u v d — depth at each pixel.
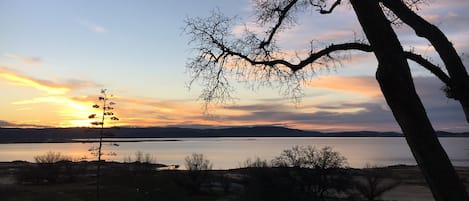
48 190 53.44
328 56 7.62
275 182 36.88
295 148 57.81
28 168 80.44
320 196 38.81
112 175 59.94
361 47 6.12
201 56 8.30
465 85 5.55
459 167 92.00
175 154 197.62
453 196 4.45
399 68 4.63
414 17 5.77
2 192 49.94
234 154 190.75
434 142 4.52
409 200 48.66
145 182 51.44
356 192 50.75
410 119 4.54
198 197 53.78
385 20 4.76
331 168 38.78
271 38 8.27
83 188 55.09
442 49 5.64
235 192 52.19
